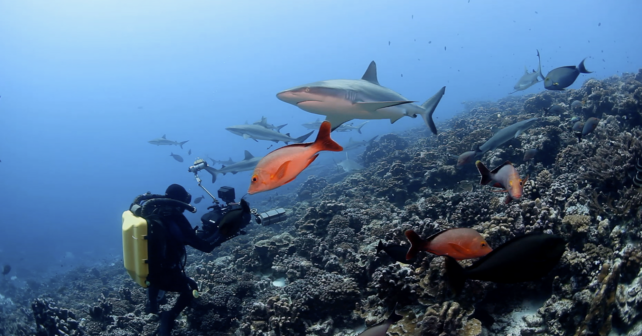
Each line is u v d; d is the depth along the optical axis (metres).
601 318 3.48
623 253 3.99
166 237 5.34
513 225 4.88
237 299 6.41
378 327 2.59
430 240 2.56
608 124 9.00
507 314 4.16
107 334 6.62
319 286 5.27
